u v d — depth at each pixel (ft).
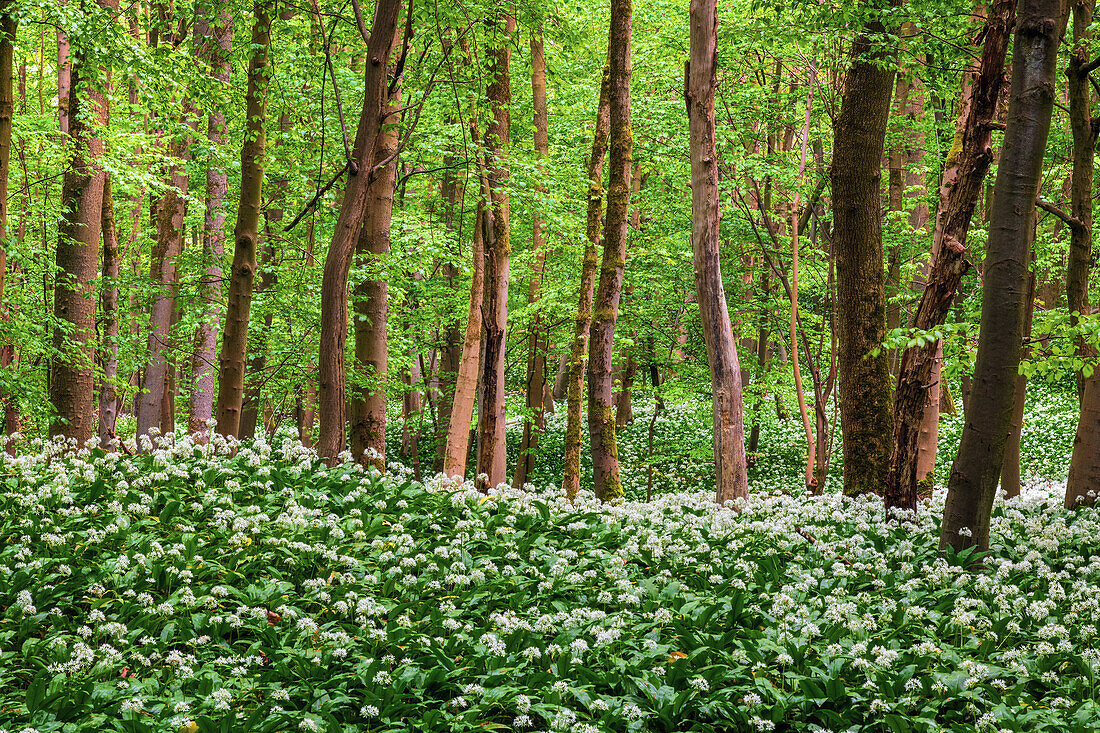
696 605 22.62
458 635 19.89
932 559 27.17
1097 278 44.37
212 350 56.49
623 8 42.29
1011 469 42.01
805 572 26.14
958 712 17.37
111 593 21.25
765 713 17.42
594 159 46.75
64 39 50.88
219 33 47.93
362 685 17.90
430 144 47.80
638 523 30.22
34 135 50.60
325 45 35.58
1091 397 34.12
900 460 34.19
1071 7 38.14
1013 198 25.70
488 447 45.68
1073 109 32.73
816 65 52.26
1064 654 19.56
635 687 18.08
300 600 21.94
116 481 28.68
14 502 25.66
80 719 16.22
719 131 57.67
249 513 26.55
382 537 26.53
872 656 19.30
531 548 26.89
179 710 16.44
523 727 17.07
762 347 80.94
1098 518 31.40
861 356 38.47
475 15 38.88
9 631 19.16
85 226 46.16
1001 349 26.11
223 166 48.49
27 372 47.09
